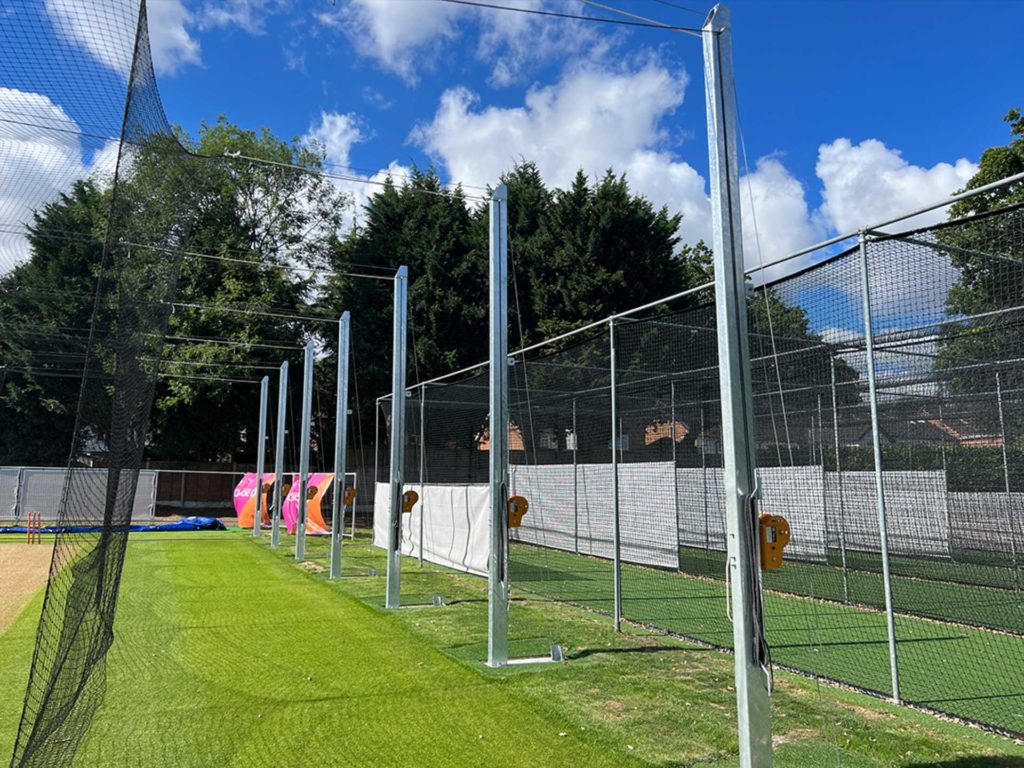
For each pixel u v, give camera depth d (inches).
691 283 993.5
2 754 133.3
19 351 492.1
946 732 149.9
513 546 529.3
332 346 967.0
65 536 103.7
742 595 115.6
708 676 191.3
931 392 346.0
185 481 951.6
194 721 156.7
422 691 178.4
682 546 467.2
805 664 206.2
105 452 109.0
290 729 152.0
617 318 262.1
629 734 147.9
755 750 113.1
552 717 158.6
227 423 990.4
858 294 210.8
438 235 955.3
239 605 294.4
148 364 126.6
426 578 378.0
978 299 212.5
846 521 382.6
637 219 900.0
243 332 871.7
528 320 949.2
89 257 386.3
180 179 148.6
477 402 537.3
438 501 443.8
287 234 1010.7
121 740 145.4
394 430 300.8
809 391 361.7
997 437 352.5
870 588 329.7
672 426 403.9
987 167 639.8
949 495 365.7
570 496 485.4
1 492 711.7
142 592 323.0
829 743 142.9
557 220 917.8
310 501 666.2
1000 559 347.9
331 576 372.8
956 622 266.8
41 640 103.3
